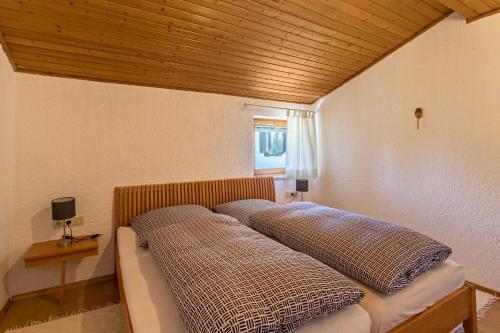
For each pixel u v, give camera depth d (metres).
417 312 1.32
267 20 2.17
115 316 1.98
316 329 1.05
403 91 2.88
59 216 2.08
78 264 2.46
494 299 2.18
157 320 1.15
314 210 2.12
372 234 1.56
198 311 0.96
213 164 3.19
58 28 1.87
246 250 1.37
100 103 2.52
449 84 2.50
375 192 3.23
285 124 3.96
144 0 1.79
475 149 2.35
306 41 2.53
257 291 1.01
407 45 2.81
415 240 1.48
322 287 1.09
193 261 1.27
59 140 2.35
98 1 1.73
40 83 2.26
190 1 1.87
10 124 2.09
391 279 1.25
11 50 1.97
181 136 2.96
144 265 1.67
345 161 3.60
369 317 1.17
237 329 0.87
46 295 2.29
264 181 3.54
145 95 2.74
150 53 2.30
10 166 2.12
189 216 2.27
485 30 2.25
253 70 2.84
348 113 3.53
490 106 2.25
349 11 2.23
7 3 1.62
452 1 2.08
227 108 3.27
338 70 3.19
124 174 2.66
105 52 2.18
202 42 2.29
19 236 2.21
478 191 2.35
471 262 2.41
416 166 2.80
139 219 2.42
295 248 1.79
